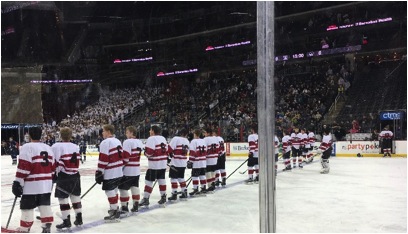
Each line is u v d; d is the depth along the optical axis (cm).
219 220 596
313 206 697
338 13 2355
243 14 2366
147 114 2034
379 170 1288
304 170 1310
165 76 2233
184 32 2289
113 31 2000
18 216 666
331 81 2245
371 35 2305
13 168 1547
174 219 610
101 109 1958
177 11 2231
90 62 1928
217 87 2314
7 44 1570
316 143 1888
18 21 1590
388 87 2123
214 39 2408
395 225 557
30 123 1188
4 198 859
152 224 580
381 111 1856
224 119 2039
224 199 782
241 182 1051
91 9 1842
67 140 559
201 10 2377
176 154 770
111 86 2031
